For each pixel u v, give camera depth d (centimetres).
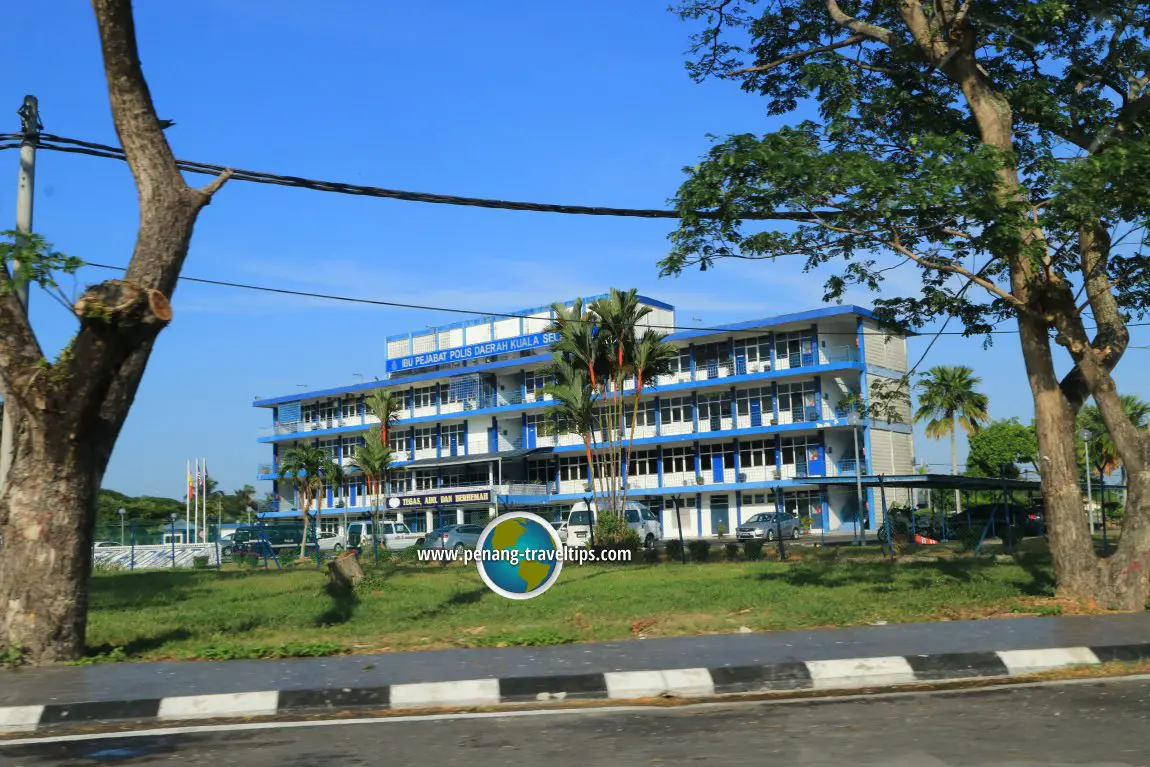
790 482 5366
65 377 905
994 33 1355
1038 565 1906
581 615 1244
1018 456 6262
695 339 5706
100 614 1394
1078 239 1364
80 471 948
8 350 911
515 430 6531
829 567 2011
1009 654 862
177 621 1274
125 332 897
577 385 3200
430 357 6831
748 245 1341
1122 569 1245
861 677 818
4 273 889
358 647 1022
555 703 757
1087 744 573
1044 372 1327
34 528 932
